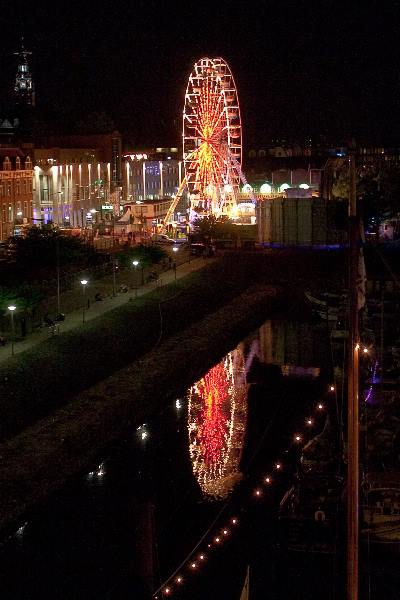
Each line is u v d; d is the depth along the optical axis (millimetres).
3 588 44188
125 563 45406
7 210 163875
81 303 108750
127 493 56375
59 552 47625
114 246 156625
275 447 66000
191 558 45469
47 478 56438
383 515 41500
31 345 84750
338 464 49531
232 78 161750
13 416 66250
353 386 25469
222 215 168250
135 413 71812
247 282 135875
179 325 103875
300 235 160500
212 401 79688
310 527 41844
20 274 113938
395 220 168375
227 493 56500
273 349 100062
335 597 36625
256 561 39469
